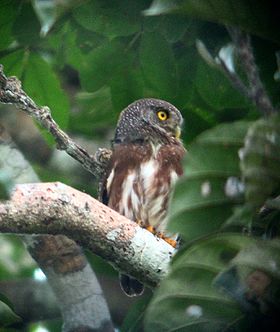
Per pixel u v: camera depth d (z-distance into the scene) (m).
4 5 10.52
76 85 14.34
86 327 11.06
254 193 5.75
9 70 11.35
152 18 10.16
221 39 9.50
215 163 5.75
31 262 13.45
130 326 10.98
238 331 6.06
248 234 5.91
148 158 11.68
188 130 12.54
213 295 5.98
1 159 11.09
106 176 11.63
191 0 6.23
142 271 8.32
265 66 8.43
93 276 11.23
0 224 7.79
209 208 5.85
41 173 13.70
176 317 6.04
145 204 11.47
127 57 10.95
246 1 6.30
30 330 13.10
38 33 10.78
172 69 10.62
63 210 7.97
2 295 9.46
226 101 11.22
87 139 14.24
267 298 5.94
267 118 5.69
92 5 10.07
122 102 11.17
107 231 8.20
